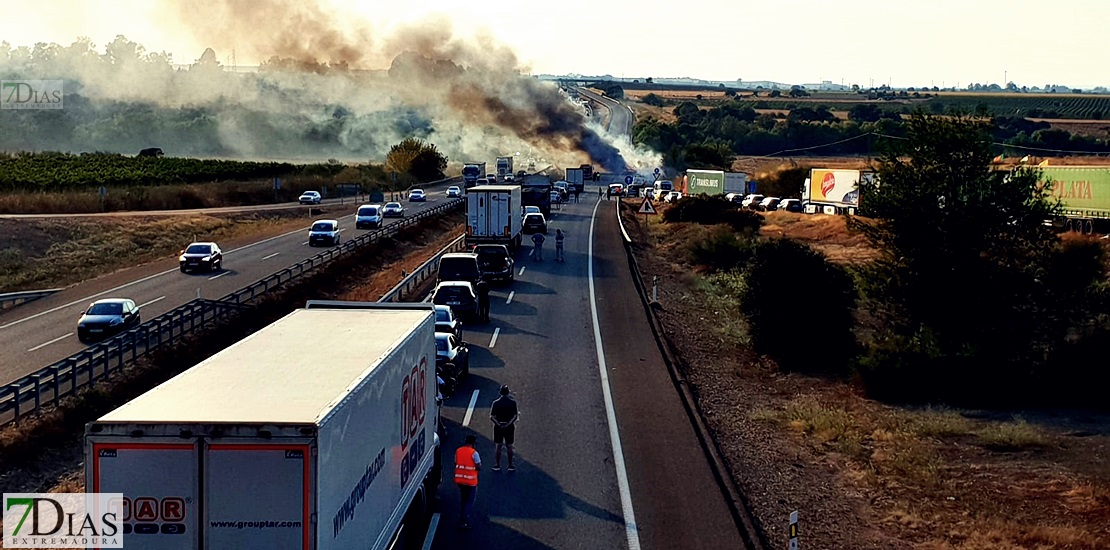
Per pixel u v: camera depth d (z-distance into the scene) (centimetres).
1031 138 19162
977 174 3047
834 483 1891
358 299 4012
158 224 6788
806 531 1608
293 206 9175
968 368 2622
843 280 3181
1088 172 6425
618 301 4128
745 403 2561
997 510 1719
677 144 19762
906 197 3059
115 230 6362
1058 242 3556
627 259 5600
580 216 8619
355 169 13000
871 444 2186
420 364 1488
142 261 5506
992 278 3028
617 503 1686
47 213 7150
